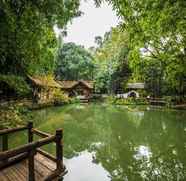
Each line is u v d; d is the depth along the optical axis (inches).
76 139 349.1
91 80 1894.7
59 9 241.1
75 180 195.2
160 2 244.7
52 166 177.9
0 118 376.2
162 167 224.1
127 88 1424.7
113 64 1433.3
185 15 238.2
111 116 635.5
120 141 336.2
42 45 385.4
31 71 385.7
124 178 198.1
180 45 501.4
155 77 1115.3
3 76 379.2
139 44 500.1
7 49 255.1
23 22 234.1
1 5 193.5
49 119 554.3
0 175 159.6
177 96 960.9
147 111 762.2
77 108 904.9
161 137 361.7
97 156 262.8
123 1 229.8
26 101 762.2
